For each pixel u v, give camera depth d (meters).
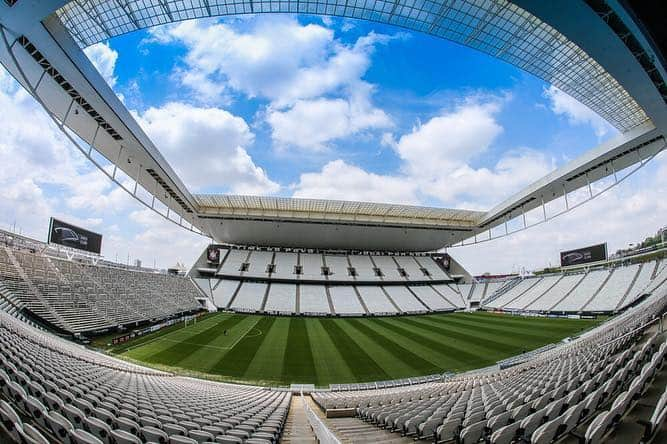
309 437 7.58
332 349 24.75
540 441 4.33
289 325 35.09
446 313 48.25
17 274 24.45
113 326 27.20
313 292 50.50
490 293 54.69
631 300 33.53
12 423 3.80
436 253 66.00
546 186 37.41
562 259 49.16
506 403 7.17
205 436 4.94
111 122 23.61
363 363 21.19
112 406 6.16
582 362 10.73
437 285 57.84
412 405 9.51
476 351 24.20
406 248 63.44
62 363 10.98
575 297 41.06
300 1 14.48
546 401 6.49
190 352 22.81
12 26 14.70
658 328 12.92
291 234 55.53
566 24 12.42
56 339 19.23
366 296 50.69
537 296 46.44
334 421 9.66
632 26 11.43
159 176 33.56
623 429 4.78
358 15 14.99
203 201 46.19
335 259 59.78
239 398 11.70
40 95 20.67
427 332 31.81
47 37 15.38
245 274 53.00
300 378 18.48
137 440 4.28
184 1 14.62
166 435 4.57
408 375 19.08
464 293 55.84
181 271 62.53
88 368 11.91
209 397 10.85
